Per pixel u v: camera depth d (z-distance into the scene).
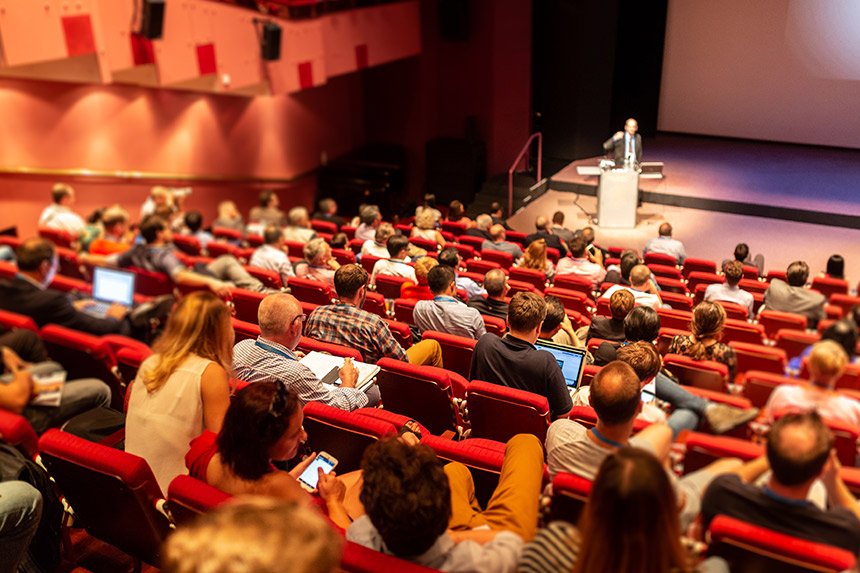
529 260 7.62
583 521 1.77
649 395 2.98
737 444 2.37
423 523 1.96
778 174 13.54
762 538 1.96
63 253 6.91
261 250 7.09
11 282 4.87
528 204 13.54
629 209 12.00
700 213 12.53
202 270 6.27
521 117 14.27
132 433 2.91
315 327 4.28
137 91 11.01
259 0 10.07
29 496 2.69
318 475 2.72
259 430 2.35
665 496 1.69
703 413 2.61
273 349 3.44
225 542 1.14
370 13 12.23
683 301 6.38
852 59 13.95
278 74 10.32
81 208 10.99
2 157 10.16
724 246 11.26
